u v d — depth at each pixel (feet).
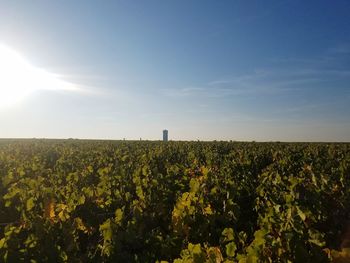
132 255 26.00
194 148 99.66
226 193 36.50
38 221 27.68
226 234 23.49
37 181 43.60
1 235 31.65
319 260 21.11
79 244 29.40
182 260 19.40
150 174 46.24
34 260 24.49
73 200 34.86
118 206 37.45
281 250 20.48
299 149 96.53
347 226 33.83
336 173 49.39
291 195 32.73
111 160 67.92
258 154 77.30
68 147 105.19
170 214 33.99
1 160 66.69
